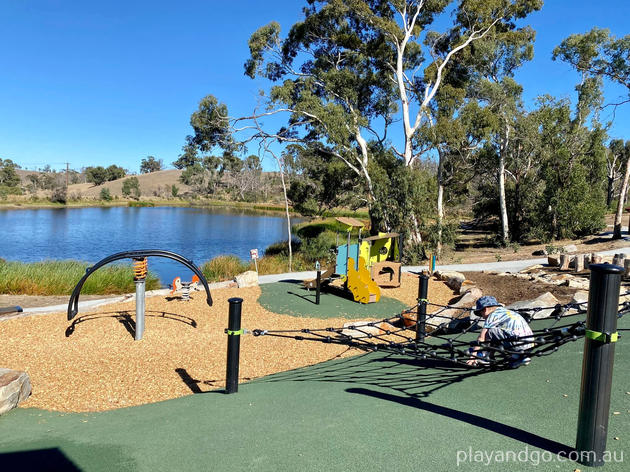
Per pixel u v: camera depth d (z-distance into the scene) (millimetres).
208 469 2574
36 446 3201
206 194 130500
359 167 28922
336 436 2939
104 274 16078
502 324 4305
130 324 8719
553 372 3977
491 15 28266
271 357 7094
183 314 9594
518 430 2832
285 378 5582
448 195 32625
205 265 21766
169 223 55562
